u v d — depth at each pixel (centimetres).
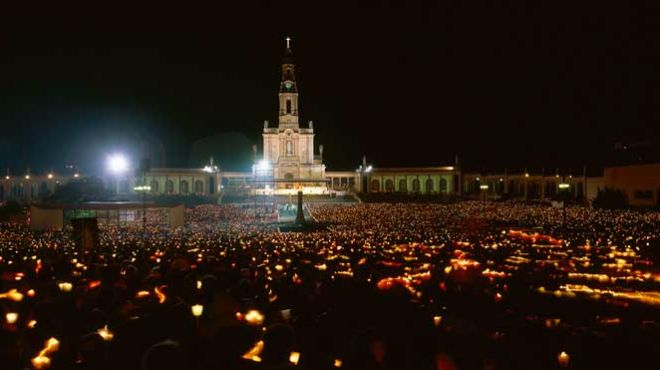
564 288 2119
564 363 1119
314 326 1226
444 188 12938
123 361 954
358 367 949
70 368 1015
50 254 2734
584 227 5044
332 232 4509
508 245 3581
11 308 1351
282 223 6112
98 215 6550
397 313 1305
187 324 1051
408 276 2136
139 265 2314
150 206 5353
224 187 12081
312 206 8525
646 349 1164
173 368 834
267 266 2317
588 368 1123
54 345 1087
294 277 1958
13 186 12175
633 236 4191
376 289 1498
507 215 6550
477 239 3953
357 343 966
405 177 13238
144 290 1596
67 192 9431
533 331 1302
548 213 6725
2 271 2097
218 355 909
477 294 1688
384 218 6344
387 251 3100
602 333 1335
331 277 1962
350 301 1388
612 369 1116
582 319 1631
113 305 1373
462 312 1470
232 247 3212
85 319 1196
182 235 4312
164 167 14212
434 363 988
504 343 1183
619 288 2262
